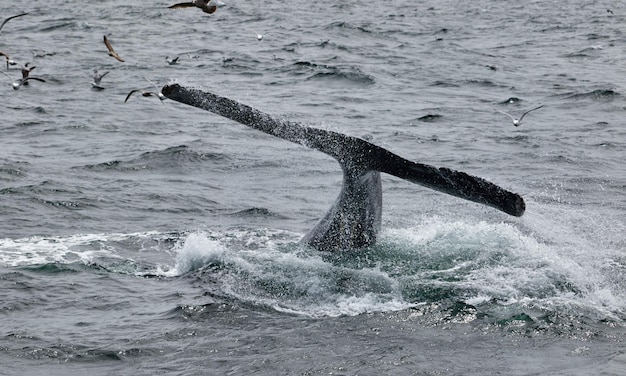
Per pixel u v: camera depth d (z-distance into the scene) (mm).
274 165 77125
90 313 41344
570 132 92812
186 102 42281
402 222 57094
